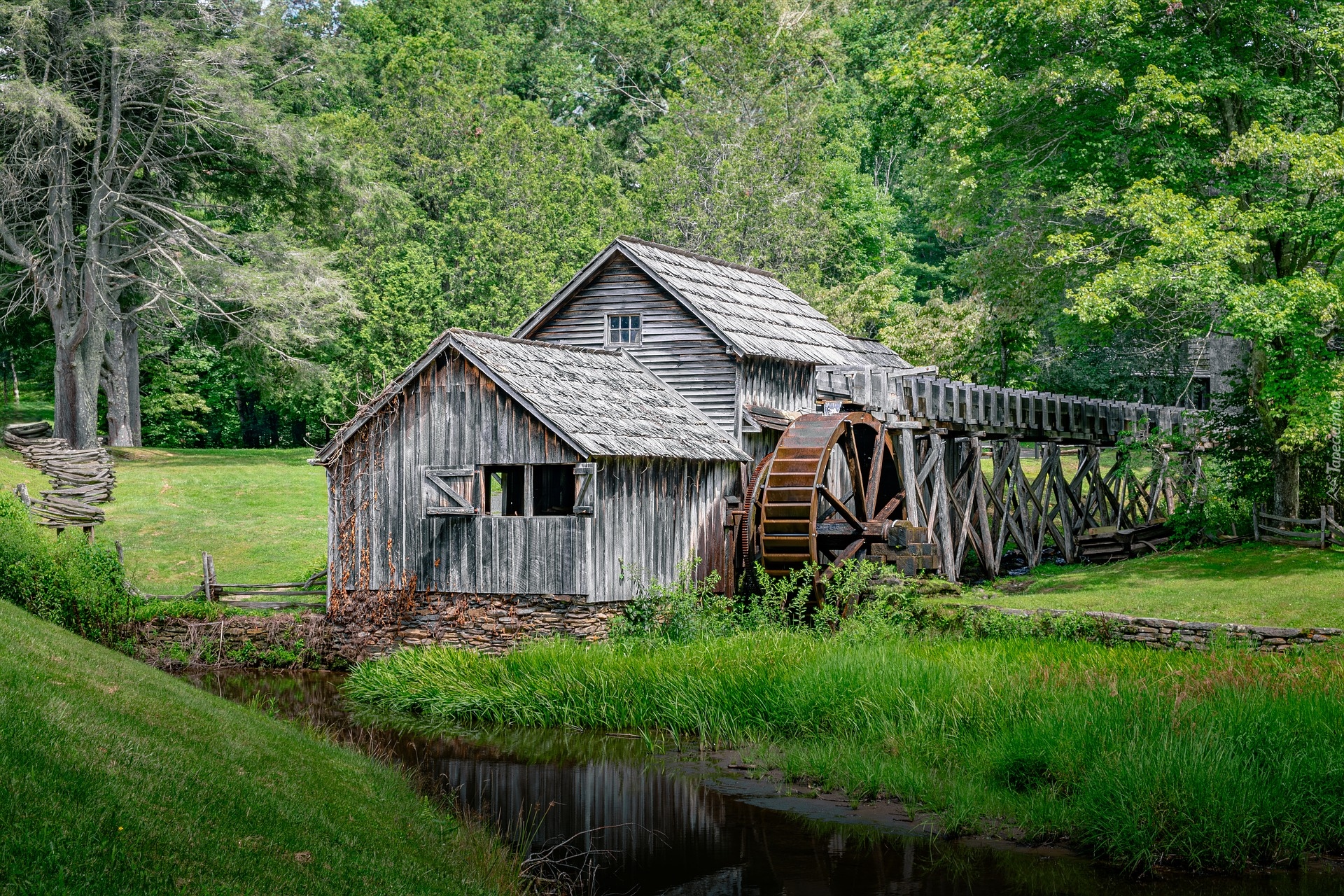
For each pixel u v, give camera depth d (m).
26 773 7.68
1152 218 24.34
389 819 10.81
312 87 45.03
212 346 50.69
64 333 40.88
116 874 6.96
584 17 73.94
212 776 9.28
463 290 43.03
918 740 15.02
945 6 50.62
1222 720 13.38
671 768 15.66
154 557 30.14
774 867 12.02
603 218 50.69
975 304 42.88
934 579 23.78
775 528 24.80
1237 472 28.44
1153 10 26.91
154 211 44.00
